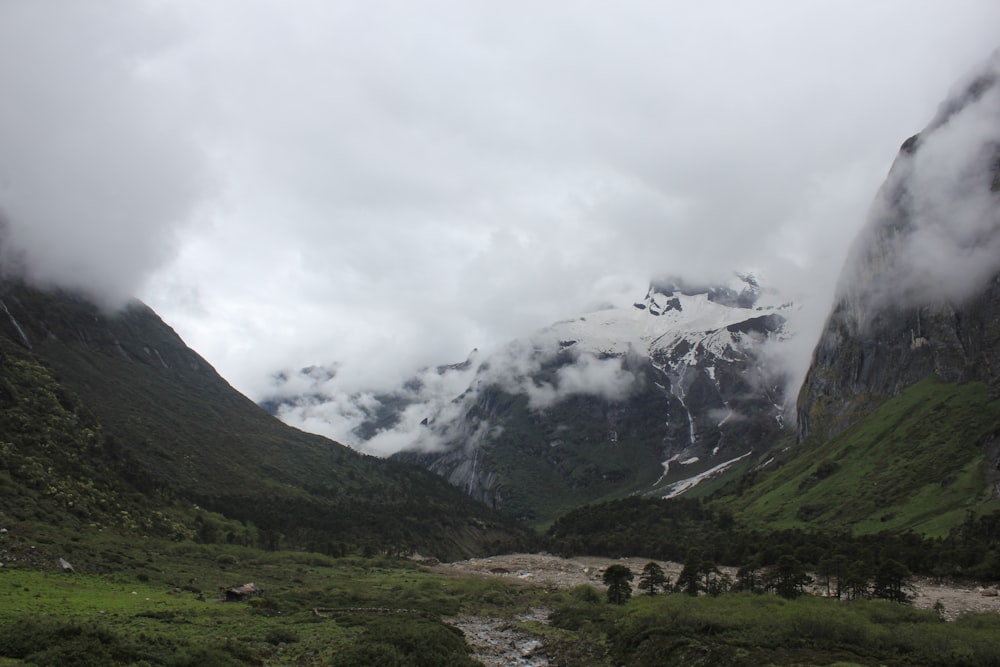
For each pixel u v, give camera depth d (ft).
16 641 207.82
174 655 221.87
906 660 264.72
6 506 463.42
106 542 467.11
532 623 404.16
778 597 416.26
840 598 454.81
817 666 250.16
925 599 488.02
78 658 197.88
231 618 310.24
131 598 322.75
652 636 308.81
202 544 606.55
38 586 314.35
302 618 331.98
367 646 267.18
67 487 549.13
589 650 326.44
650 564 510.99
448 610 422.82
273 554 631.97
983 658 262.67
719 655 270.87
